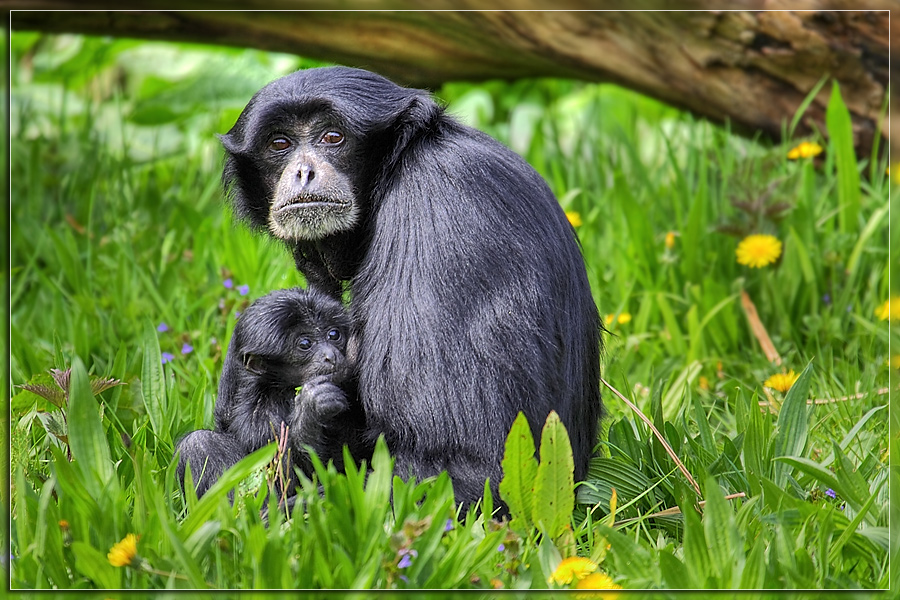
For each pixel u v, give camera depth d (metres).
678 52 15.85
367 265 9.05
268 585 6.84
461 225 8.58
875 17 14.89
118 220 16.52
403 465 8.51
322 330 9.46
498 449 8.40
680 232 14.68
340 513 7.37
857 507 8.20
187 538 7.37
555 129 19.55
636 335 13.30
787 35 15.20
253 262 14.72
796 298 13.80
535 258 8.72
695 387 12.17
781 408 9.29
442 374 8.37
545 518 7.88
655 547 7.94
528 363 8.48
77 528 7.55
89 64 22.97
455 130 9.41
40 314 14.70
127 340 13.51
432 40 15.98
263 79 21.80
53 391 9.42
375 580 7.11
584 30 15.73
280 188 9.50
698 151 17.44
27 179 18.03
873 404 10.92
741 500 8.87
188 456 9.47
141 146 21.73
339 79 9.61
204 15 15.76
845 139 14.80
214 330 13.30
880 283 13.92
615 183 14.67
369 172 9.50
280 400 9.58
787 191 14.78
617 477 9.18
